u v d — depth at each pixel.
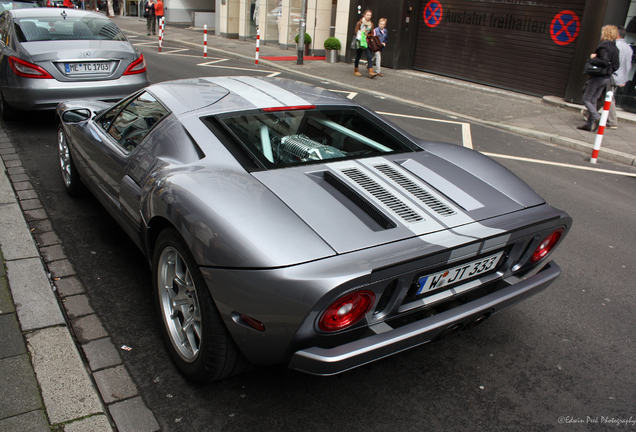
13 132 6.53
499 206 2.48
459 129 8.89
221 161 2.50
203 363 2.24
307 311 1.86
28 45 6.27
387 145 2.99
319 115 3.05
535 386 2.59
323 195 2.29
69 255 3.57
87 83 6.39
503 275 2.47
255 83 3.41
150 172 2.72
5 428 2.08
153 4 21.88
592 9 10.58
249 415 2.28
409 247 2.03
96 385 2.39
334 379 2.55
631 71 10.61
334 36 17.55
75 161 4.12
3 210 4.17
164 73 12.36
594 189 6.14
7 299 2.97
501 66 13.00
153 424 2.18
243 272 1.94
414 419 2.32
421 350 2.83
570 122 9.77
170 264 2.52
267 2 19.72
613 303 3.44
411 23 14.98
